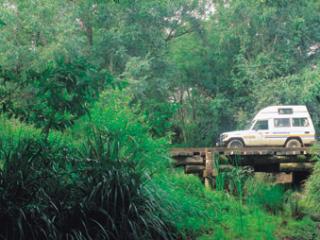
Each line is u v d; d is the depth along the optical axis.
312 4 52.03
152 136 13.85
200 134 51.34
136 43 49.38
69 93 9.71
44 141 9.99
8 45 39.91
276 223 12.63
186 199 12.32
